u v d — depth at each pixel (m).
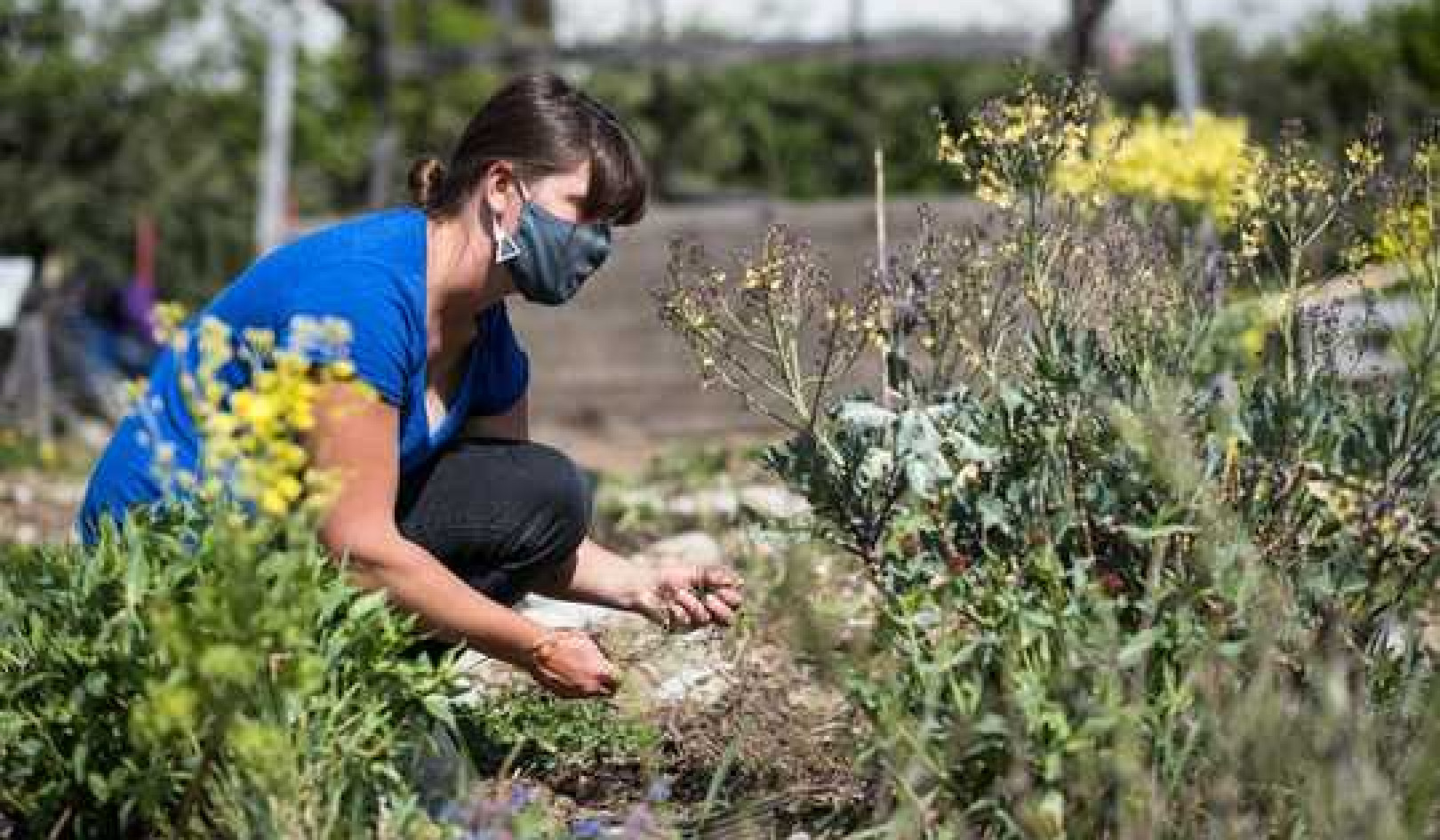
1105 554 3.90
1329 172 4.35
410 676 3.85
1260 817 3.55
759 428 12.07
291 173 17.69
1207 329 4.12
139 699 3.64
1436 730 3.48
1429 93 15.77
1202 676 3.54
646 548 7.12
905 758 3.64
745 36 17.92
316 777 3.67
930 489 3.94
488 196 4.22
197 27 17.55
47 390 13.66
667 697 4.88
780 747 4.41
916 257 4.18
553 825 4.05
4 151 16.36
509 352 4.71
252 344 3.95
